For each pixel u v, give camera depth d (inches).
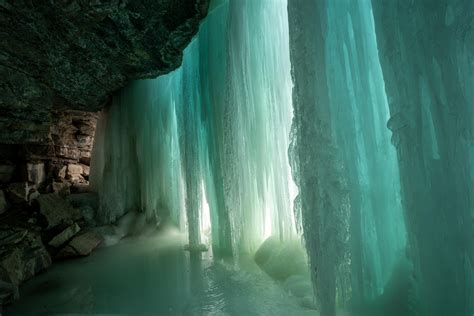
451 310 114.3
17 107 306.8
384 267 144.9
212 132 281.0
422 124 122.8
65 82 304.8
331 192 139.3
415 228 121.7
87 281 241.1
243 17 241.0
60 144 451.2
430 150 122.3
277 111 231.9
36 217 339.3
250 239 262.7
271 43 232.7
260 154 244.4
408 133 123.0
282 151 229.5
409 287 133.6
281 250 226.7
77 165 476.1
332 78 148.3
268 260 231.8
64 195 418.6
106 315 183.6
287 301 177.3
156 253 310.0
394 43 126.9
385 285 144.3
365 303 141.2
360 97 148.4
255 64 242.1
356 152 145.9
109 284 233.1
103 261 292.7
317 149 141.6
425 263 119.5
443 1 118.1
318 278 139.6
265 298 184.4
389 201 147.9
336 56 150.2
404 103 124.2
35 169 411.8
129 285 229.0
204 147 299.3
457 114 115.6
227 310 175.3
